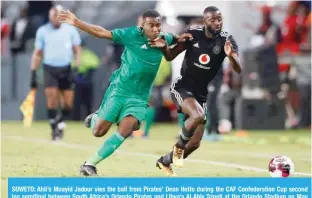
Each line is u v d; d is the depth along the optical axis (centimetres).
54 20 4266
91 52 6041
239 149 4062
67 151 3619
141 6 6475
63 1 7469
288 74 5856
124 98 2548
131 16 6438
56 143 4084
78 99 6112
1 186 2395
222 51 2588
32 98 4100
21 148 3716
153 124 6200
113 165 3038
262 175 2773
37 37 4266
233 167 3066
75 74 4353
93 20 7381
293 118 5938
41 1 6406
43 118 6075
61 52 4269
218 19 2545
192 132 2536
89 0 7544
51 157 3297
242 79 5594
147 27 2497
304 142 4638
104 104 2573
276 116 5662
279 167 2580
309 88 5934
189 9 6216
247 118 5603
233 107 5700
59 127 4294
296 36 5925
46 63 4266
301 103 5947
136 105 2548
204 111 2648
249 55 5578
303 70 5925
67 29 4297
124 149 3856
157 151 3750
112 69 5450
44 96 6053
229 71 5506
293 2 5962
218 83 4631
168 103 6275
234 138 4844
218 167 3059
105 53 6050
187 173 2823
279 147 4275
